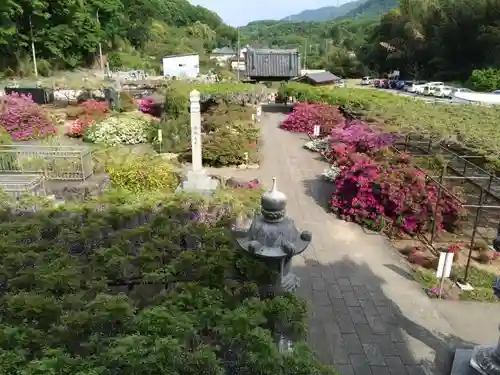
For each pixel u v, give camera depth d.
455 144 12.30
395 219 8.74
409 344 5.41
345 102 20.41
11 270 4.34
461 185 9.88
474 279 7.03
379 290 6.63
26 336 3.26
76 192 9.03
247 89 23.38
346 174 9.40
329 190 11.45
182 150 14.41
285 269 3.99
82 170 9.71
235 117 18.70
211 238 4.95
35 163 9.77
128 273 4.41
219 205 6.49
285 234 3.61
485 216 9.32
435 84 37.84
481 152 10.80
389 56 54.03
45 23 33.59
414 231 8.74
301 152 15.78
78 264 4.51
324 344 5.38
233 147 13.72
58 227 5.46
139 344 2.97
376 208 8.81
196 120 9.77
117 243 4.88
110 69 40.69
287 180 12.39
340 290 6.61
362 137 12.97
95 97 23.84
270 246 3.58
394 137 12.95
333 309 6.11
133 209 5.89
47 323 3.54
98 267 4.43
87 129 16.28
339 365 5.03
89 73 35.81
